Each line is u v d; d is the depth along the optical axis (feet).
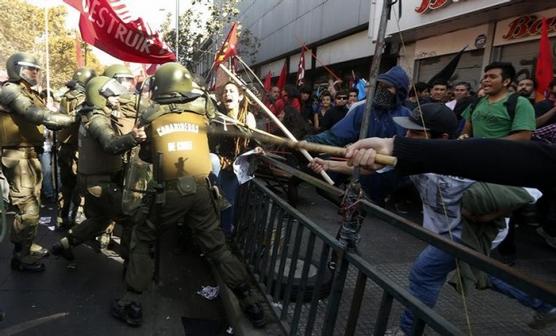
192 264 14.25
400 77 10.09
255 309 10.00
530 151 3.53
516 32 27.14
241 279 10.12
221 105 13.84
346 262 7.15
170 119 10.00
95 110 11.83
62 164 16.30
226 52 15.57
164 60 17.03
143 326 10.68
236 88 13.43
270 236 11.26
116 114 12.45
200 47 47.37
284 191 20.52
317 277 8.14
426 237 5.13
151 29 16.52
